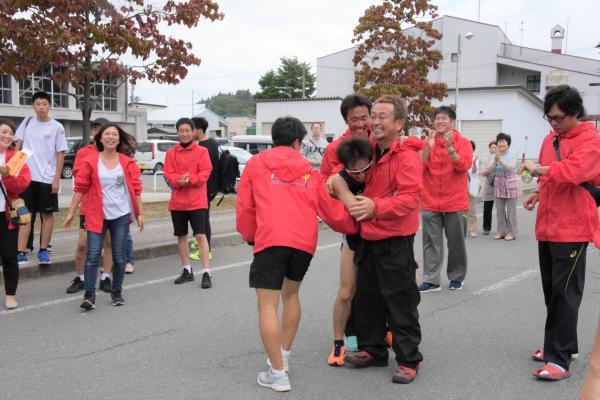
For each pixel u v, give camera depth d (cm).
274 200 388
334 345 437
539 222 419
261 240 384
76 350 454
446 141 602
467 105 3428
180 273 725
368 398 374
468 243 969
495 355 451
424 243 645
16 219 551
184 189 652
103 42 953
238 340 480
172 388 386
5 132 559
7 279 561
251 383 396
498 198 1005
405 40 1781
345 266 420
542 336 495
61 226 1001
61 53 960
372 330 421
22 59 963
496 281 690
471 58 4397
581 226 396
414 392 383
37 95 730
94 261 558
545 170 388
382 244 392
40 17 912
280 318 528
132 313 553
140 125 3584
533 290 649
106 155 567
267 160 396
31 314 547
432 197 630
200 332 500
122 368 419
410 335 396
